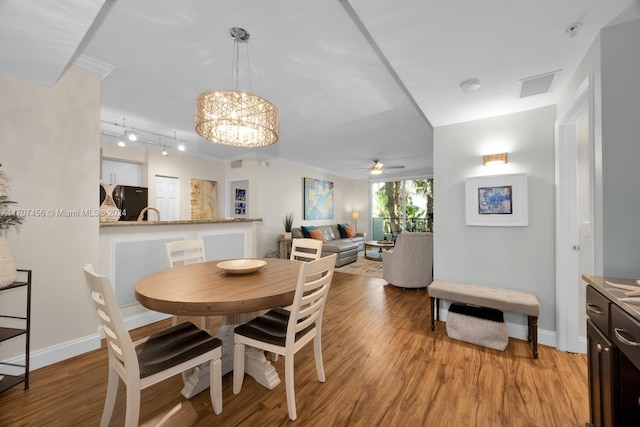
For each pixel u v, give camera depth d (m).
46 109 2.04
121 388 1.79
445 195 2.93
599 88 1.48
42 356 2.01
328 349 2.34
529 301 2.21
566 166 2.30
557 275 2.33
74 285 2.19
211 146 5.30
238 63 2.28
